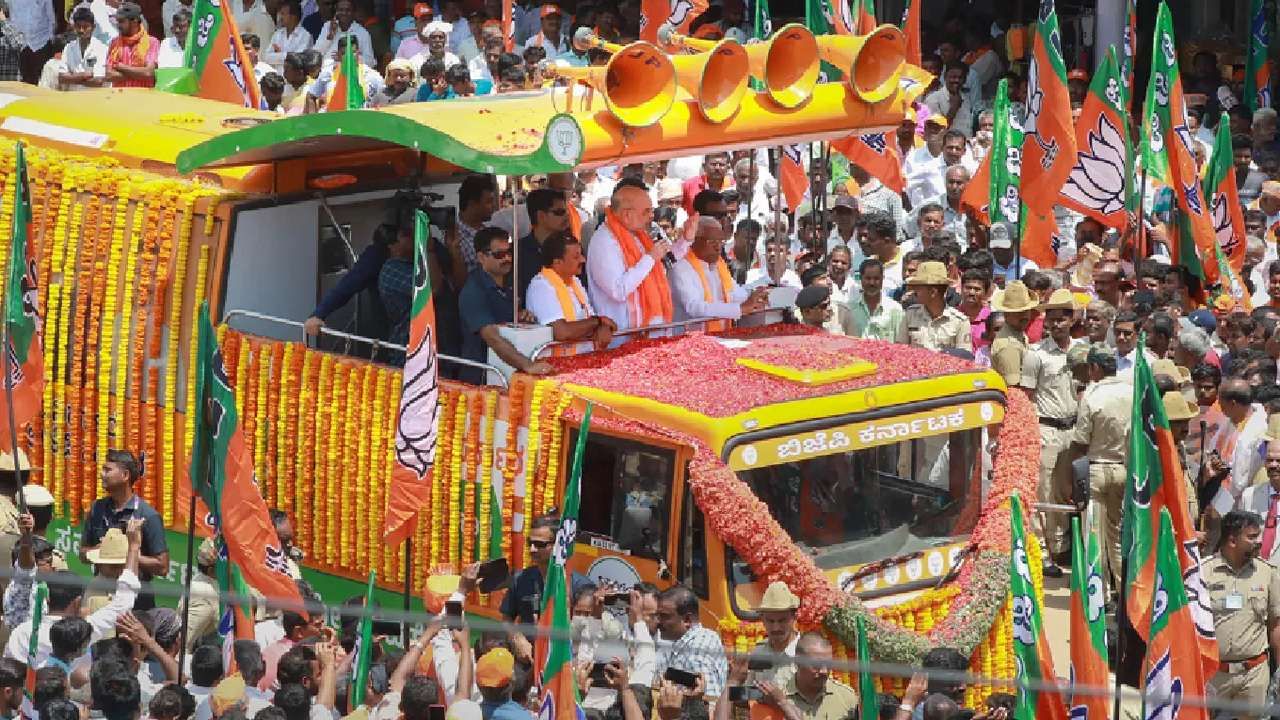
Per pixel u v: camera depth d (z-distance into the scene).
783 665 34.47
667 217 57.97
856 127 42.62
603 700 35.06
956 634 37.19
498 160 37.47
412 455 37.53
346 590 41.59
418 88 69.31
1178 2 80.50
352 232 45.34
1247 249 59.06
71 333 45.03
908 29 53.81
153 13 78.94
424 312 37.09
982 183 58.34
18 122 49.22
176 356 43.78
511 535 38.66
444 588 36.94
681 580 36.34
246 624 35.34
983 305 51.50
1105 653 33.81
